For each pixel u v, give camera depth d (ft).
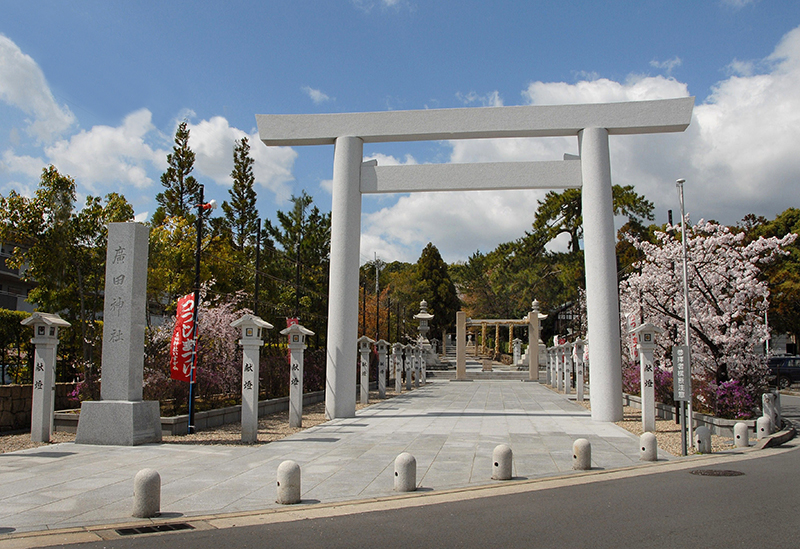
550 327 159.22
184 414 48.93
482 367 155.94
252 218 110.63
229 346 57.77
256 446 38.27
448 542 18.84
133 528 20.76
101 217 61.31
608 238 53.36
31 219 55.52
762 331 53.72
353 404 55.83
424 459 33.88
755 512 22.36
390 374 117.80
